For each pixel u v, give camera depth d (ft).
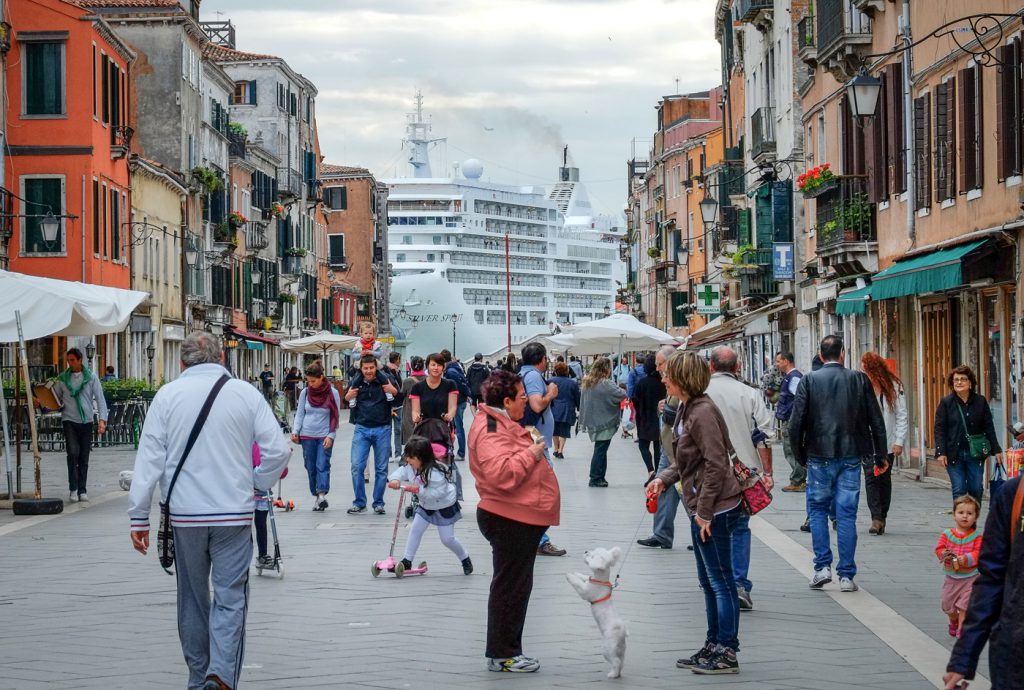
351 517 68.54
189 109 215.31
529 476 33.35
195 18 225.97
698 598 43.52
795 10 152.87
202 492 30.14
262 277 273.33
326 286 350.23
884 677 32.01
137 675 32.91
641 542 56.44
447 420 68.28
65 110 154.61
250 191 264.72
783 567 49.93
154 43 209.97
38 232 153.99
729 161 196.03
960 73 81.92
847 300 108.99
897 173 99.50
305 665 33.86
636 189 386.11
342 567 51.13
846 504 44.65
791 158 152.05
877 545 55.88
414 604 42.93
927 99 91.30
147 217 189.16
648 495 36.14
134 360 181.68
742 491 33.65
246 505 30.40
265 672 33.04
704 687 31.22
